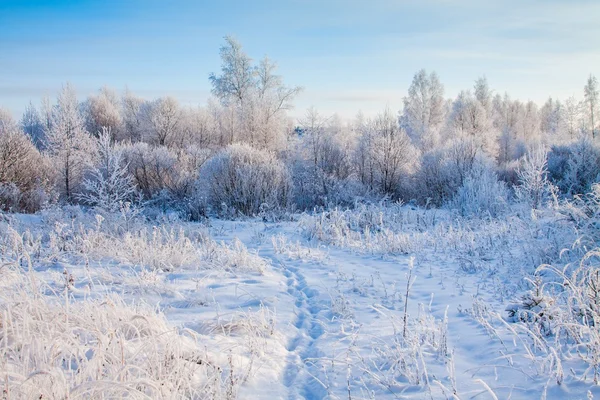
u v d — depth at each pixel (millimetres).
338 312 5492
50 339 2949
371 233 12641
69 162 22062
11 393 2338
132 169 20609
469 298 6090
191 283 6715
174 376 2918
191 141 38500
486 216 14086
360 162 26172
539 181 14734
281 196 18734
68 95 26469
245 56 41531
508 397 2863
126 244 8773
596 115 45844
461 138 26312
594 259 6562
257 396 3145
